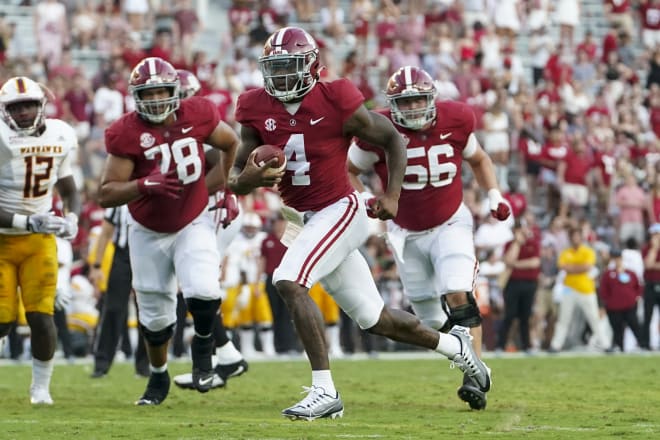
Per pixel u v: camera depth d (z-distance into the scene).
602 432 21.94
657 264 58.09
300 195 24.05
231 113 66.25
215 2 81.44
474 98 72.06
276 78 23.23
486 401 27.98
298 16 79.75
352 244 23.95
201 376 28.31
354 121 23.66
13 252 28.30
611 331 62.31
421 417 25.11
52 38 70.06
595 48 81.88
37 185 28.36
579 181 68.00
